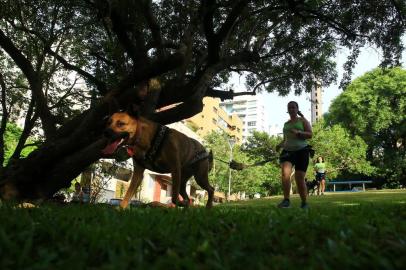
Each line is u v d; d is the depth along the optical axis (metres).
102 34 14.37
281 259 2.46
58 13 13.31
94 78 13.01
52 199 10.62
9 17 13.10
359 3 12.58
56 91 16.61
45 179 9.12
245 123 137.38
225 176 44.31
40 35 13.27
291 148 7.58
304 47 14.68
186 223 3.78
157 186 45.16
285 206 7.51
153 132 6.27
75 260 2.35
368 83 42.09
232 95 14.32
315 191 20.67
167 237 3.07
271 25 13.53
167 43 11.55
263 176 46.41
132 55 10.32
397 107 40.81
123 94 8.70
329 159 39.28
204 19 10.06
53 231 3.16
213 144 45.66
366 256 2.54
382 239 3.09
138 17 10.34
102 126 8.78
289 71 15.73
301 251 2.78
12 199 7.78
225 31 10.12
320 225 3.64
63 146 8.87
